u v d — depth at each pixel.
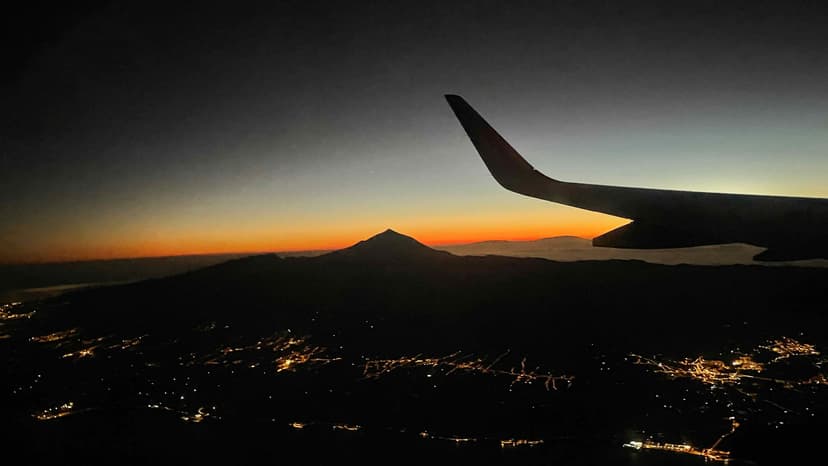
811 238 2.71
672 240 3.16
